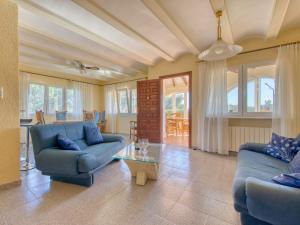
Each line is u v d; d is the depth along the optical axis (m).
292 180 1.18
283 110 3.25
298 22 3.09
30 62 4.99
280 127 3.32
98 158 2.52
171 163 3.33
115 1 2.36
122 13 2.64
